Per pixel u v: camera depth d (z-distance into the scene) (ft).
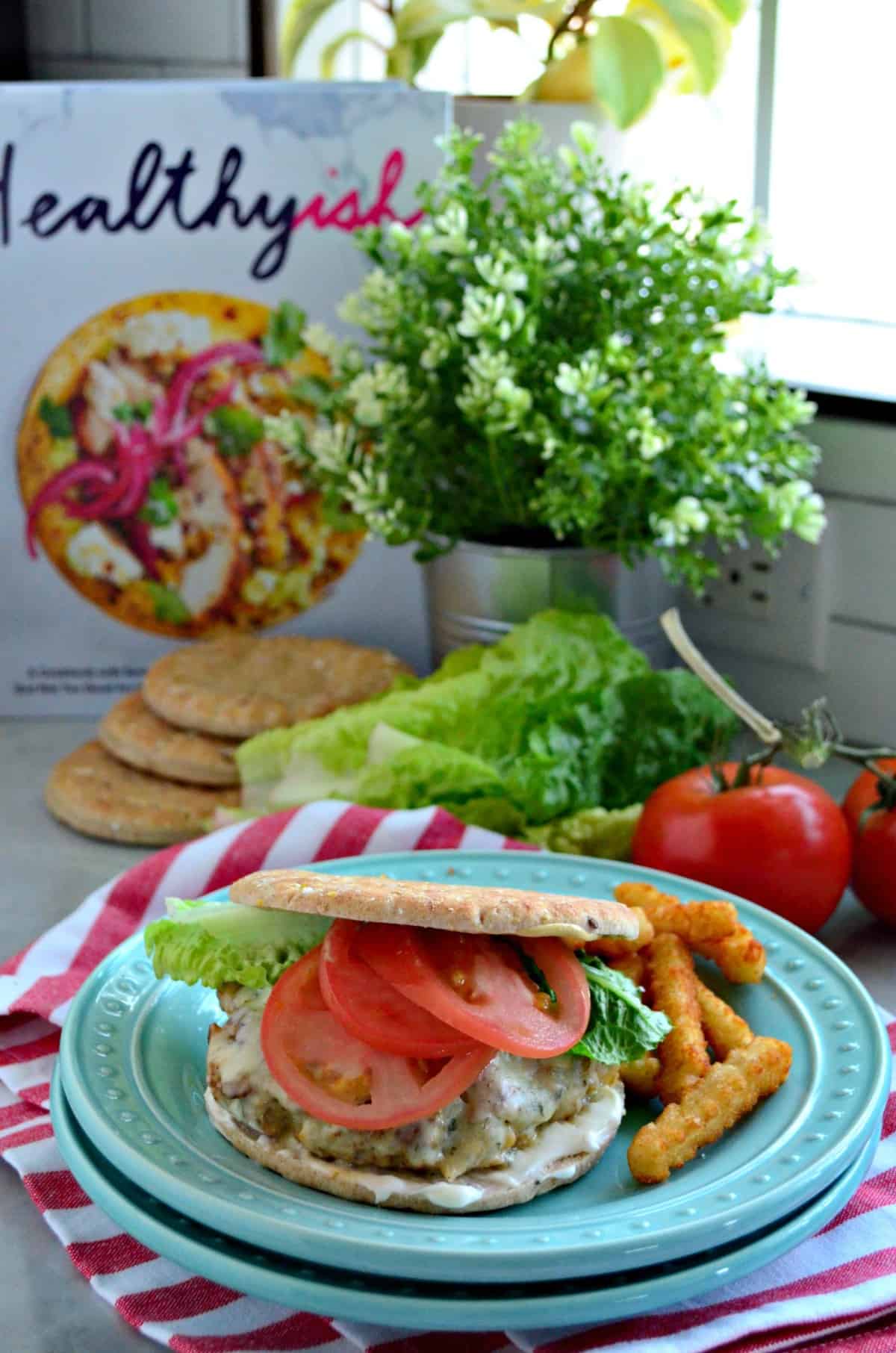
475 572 2.97
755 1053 2.14
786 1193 1.95
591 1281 1.90
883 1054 2.16
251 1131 2.05
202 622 3.31
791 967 2.34
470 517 3.00
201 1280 2.02
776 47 3.39
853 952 2.66
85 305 3.18
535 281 2.84
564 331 2.98
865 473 3.09
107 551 3.28
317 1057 2.05
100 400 3.22
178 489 3.24
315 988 2.09
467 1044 2.03
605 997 2.13
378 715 2.83
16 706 3.37
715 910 2.32
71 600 3.31
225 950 2.13
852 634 3.17
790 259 3.51
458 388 2.97
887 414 3.05
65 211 3.14
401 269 3.00
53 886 2.78
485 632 3.00
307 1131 2.02
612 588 2.97
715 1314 1.97
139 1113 2.06
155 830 2.88
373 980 2.06
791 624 3.24
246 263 3.17
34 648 3.34
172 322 3.18
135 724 3.05
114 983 2.25
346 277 3.18
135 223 3.15
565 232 2.96
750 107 3.58
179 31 4.21
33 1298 2.04
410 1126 2.01
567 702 2.80
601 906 2.10
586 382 2.74
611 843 2.77
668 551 3.04
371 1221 1.95
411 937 2.07
